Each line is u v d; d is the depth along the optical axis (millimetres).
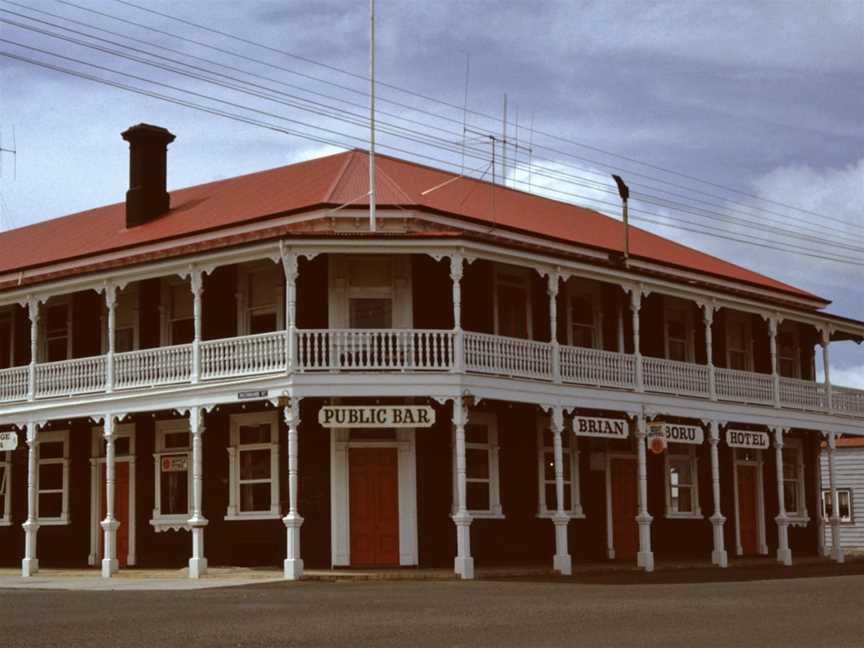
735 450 37594
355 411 26922
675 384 32500
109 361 30047
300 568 26016
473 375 27172
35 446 31656
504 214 34688
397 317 29500
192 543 30578
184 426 31891
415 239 26797
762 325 39000
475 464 30547
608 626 14391
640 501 31156
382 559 28922
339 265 29562
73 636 13680
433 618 15641
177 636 13570
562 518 28531
